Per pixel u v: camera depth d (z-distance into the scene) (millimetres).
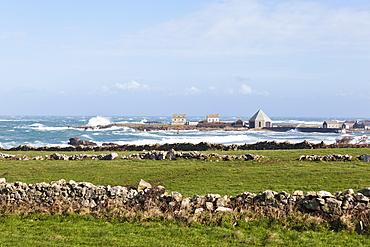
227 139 113875
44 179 27516
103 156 38375
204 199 16781
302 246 12281
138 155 37750
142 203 17500
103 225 16109
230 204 16484
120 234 14531
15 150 53469
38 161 37219
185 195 20500
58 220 17094
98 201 18094
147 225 15562
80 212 17578
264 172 26938
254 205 16141
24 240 13961
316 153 36156
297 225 14328
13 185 19328
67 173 29984
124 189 18156
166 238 13812
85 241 13688
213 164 32594
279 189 21234
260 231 14172
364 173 24094
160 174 28719
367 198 14547
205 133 160500
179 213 16234
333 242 12539
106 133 158500
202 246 12719
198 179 26000
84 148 51531
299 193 15719
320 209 14875
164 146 48656
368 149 37875
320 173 25031
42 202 18750
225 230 14414
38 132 159875
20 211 18203
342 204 14727
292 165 29625
